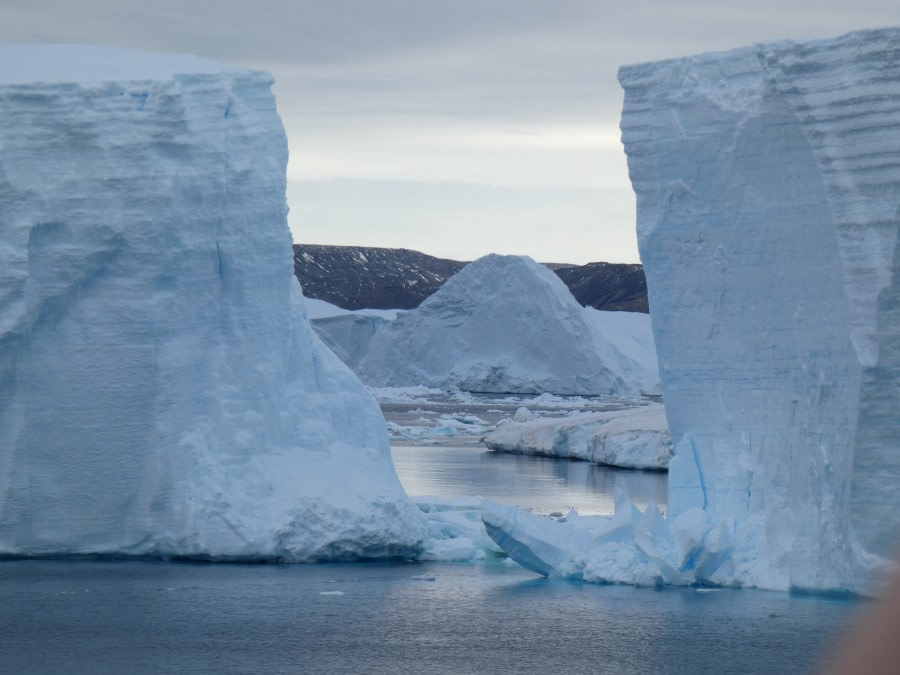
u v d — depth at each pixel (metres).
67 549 52.78
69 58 58.44
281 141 58.03
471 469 105.81
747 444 50.25
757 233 49.78
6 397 51.66
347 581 49.34
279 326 56.31
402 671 36.09
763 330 49.59
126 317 52.62
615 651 38.53
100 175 52.53
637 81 53.66
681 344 52.75
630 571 49.84
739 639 40.06
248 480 53.19
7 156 51.66
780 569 47.88
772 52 48.06
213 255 54.44
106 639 39.38
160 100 53.09
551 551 51.41
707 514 50.81
